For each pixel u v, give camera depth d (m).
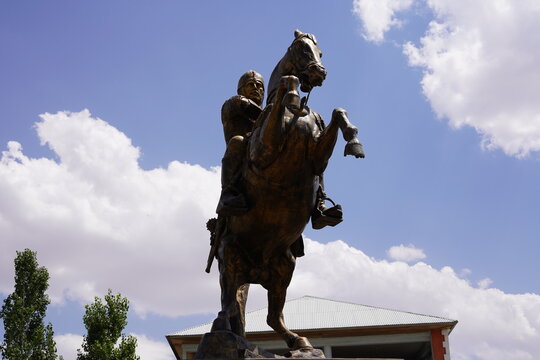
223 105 4.75
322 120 4.12
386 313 20.28
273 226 4.14
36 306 20.59
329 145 3.80
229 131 4.68
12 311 20.05
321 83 4.05
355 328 18.83
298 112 3.66
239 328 4.16
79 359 17.75
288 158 3.84
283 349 17.91
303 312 20.83
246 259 4.39
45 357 19.72
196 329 18.48
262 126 3.92
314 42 4.21
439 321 18.83
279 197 3.98
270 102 4.29
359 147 3.50
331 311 20.73
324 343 19.00
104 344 17.62
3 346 19.56
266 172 3.92
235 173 4.26
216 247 4.66
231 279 4.32
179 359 17.95
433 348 18.58
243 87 4.86
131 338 18.09
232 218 4.39
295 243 4.71
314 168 3.92
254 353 3.83
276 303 4.52
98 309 18.42
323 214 4.19
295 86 3.61
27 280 20.94
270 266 4.50
